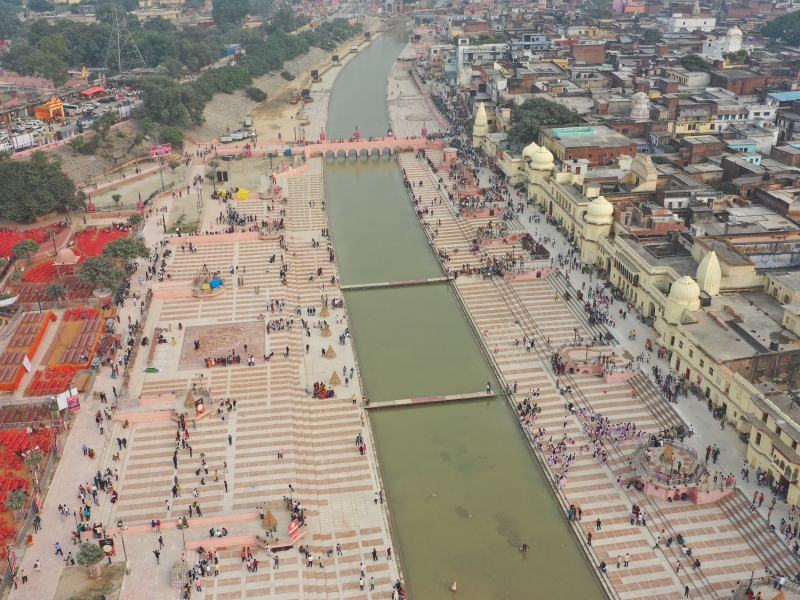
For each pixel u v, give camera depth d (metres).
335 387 117.12
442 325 137.75
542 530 90.06
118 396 112.00
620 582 80.75
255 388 114.94
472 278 152.50
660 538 85.94
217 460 99.38
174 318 136.62
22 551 84.12
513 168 194.62
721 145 184.00
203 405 107.56
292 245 170.25
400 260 164.75
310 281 153.50
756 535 84.44
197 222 181.62
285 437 103.94
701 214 145.00
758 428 91.00
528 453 103.50
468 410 113.19
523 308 138.00
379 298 148.50
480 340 130.38
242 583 81.25
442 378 120.81
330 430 107.12
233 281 151.88
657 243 137.38
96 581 80.31
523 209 181.25
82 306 138.38
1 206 170.50
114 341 125.25
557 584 82.50
